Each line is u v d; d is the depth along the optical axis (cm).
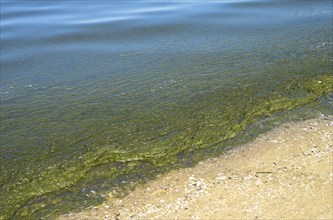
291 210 1370
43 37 3822
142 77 2694
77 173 1714
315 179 1518
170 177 1633
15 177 1714
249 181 1540
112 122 2127
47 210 1498
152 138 1950
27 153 1884
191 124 2052
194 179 1598
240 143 1844
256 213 1370
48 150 1902
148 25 4088
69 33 3922
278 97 2258
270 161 1672
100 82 2662
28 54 3338
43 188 1634
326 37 3253
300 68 2644
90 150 1881
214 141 1888
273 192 1464
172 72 2742
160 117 2145
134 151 1852
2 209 1532
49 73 2888
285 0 5006
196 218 1369
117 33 3847
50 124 2145
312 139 1808
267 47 3123
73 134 2031
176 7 5053
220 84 2491
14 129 2109
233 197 1458
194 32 3725
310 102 2178
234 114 2112
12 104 2412
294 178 1534
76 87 2609
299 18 3988
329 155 1672
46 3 5803
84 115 2223
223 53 3061
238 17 4222
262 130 1934
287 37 3350
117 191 1573
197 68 2783
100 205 1495
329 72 2541
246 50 3091
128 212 1436
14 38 3819
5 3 5831
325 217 1325
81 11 5062
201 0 5544
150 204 1470
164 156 1800
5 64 3116
